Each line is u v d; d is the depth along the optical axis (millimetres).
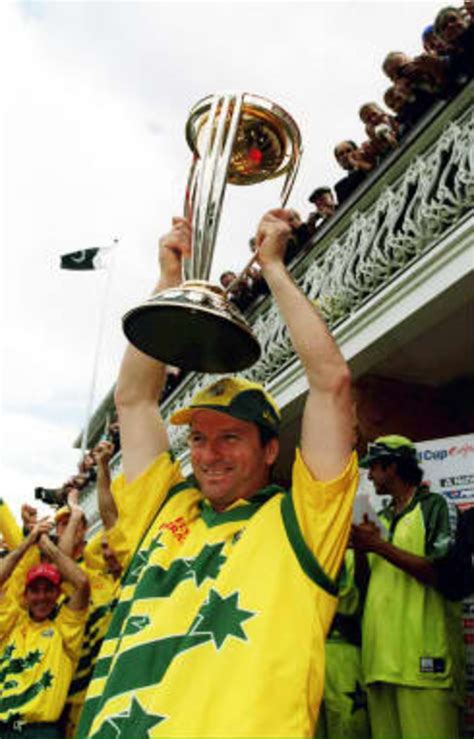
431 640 3629
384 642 3732
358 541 3707
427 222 5121
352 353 6020
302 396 6730
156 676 2047
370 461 4242
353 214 6195
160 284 2816
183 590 2184
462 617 4047
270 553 2148
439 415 6668
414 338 5977
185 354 2525
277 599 2053
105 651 2320
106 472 5191
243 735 1854
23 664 5242
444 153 5105
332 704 4234
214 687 1942
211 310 2250
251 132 3018
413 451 4227
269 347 7336
